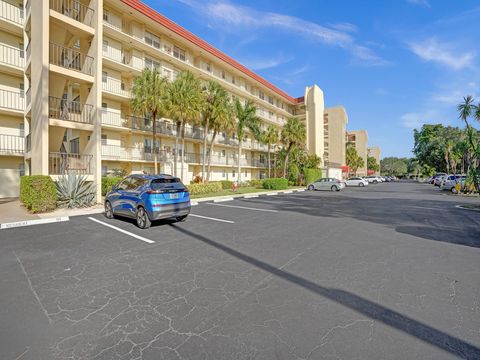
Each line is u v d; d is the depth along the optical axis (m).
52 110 15.12
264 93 50.00
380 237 7.69
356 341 2.87
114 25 24.27
